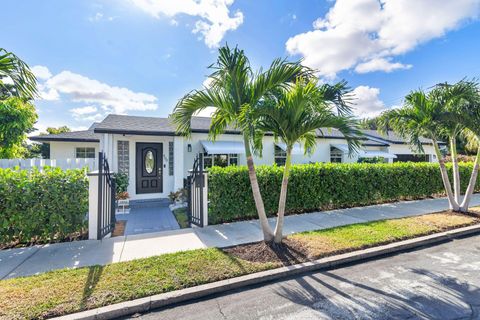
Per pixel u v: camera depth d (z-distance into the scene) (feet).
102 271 16.05
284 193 21.20
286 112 19.53
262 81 20.01
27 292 13.39
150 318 12.20
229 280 15.23
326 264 17.94
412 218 29.78
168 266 16.87
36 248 20.67
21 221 20.97
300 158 60.49
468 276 16.38
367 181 38.55
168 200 44.83
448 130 33.01
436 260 19.15
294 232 24.80
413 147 33.96
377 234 23.38
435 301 13.42
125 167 46.44
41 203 21.67
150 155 48.24
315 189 34.40
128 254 19.39
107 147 43.39
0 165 28.07
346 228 25.49
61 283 14.43
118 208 37.99
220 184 28.76
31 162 29.96
